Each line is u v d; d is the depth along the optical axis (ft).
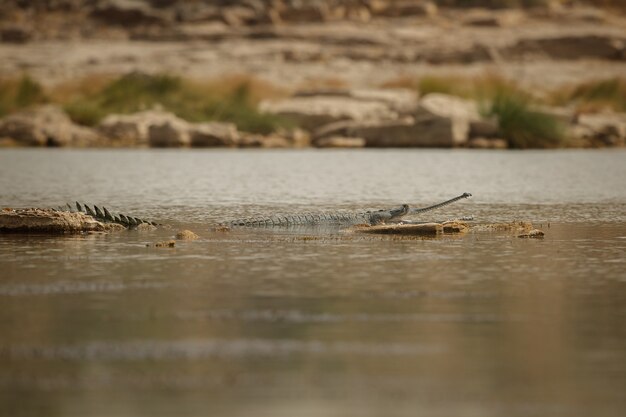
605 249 205.87
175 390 112.47
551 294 159.63
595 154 503.61
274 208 283.18
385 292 161.07
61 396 110.73
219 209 280.92
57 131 550.77
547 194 326.03
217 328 137.49
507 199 310.45
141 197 313.53
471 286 166.09
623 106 646.33
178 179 370.94
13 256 195.93
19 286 165.68
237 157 475.31
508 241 216.95
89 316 144.36
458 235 227.20
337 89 623.77
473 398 109.70
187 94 624.18
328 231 231.91
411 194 323.98
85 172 397.60
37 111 571.28
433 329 137.08
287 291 161.99
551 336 133.39
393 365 120.88
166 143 549.54
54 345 129.08
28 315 144.87
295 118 583.58
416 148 542.16
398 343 130.00
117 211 275.80
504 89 638.12
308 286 165.99
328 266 184.55
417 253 199.82
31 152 501.15
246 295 158.81
